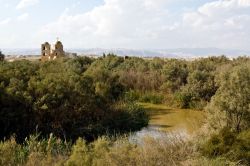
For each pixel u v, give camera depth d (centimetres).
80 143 1235
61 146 1474
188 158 953
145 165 920
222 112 1930
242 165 949
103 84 3284
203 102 3906
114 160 954
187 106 3975
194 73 4172
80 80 2836
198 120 2716
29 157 1079
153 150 982
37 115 2312
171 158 939
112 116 2805
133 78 4734
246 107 1891
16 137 2142
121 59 5622
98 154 1070
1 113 2180
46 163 1030
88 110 2592
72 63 5009
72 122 2462
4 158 1098
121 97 3678
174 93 4275
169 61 5256
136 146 1065
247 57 5341
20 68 2919
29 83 2466
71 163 998
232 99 1922
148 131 2612
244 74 2022
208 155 1004
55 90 2484
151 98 4309
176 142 1060
